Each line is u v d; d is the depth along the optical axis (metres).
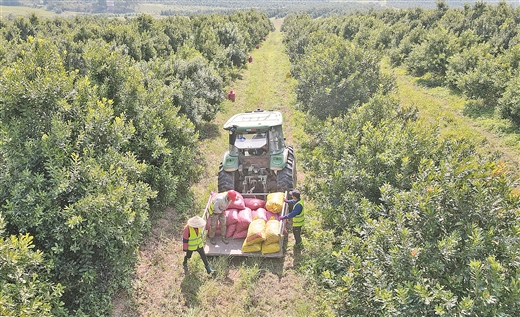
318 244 7.42
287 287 6.67
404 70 25.55
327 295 6.35
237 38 30.38
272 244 7.19
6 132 6.16
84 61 9.97
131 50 19.77
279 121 8.65
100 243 6.18
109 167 7.13
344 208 7.36
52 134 6.46
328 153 9.45
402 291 4.91
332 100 14.53
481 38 23.31
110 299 6.22
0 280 4.77
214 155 12.77
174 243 8.04
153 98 10.36
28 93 6.67
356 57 15.64
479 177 6.30
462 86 16.61
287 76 24.72
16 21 27.62
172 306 6.34
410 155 7.60
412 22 35.16
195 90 14.75
